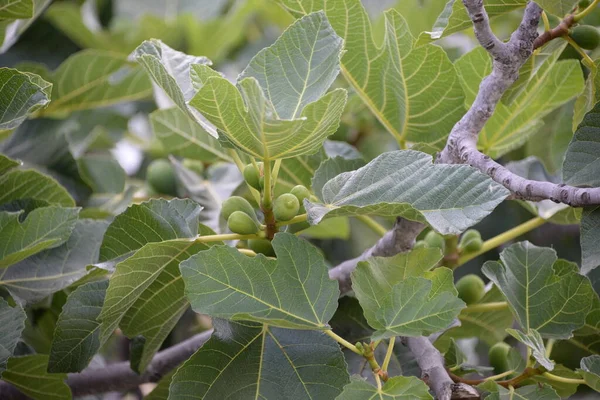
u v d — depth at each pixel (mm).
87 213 1393
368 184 1076
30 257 1219
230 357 1091
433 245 1271
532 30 1099
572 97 1316
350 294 1234
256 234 1095
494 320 1322
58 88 1476
